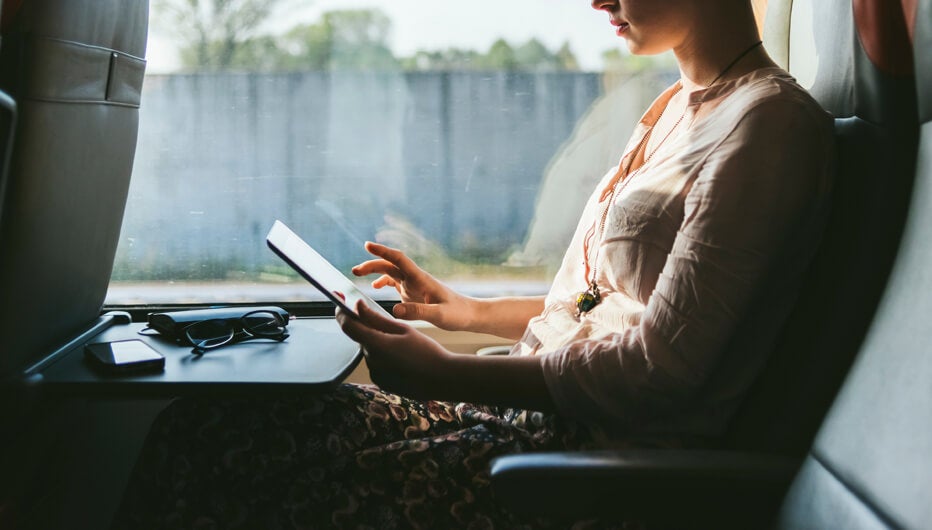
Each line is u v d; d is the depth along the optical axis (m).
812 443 0.88
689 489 0.86
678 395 0.99
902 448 0.71
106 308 1.74
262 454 1.08
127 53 1.34
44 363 1.14
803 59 1.27
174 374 1.11
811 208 0.98
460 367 1.05
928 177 0.80
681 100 1.26
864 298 0.94
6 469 1.16
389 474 1.08
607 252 1.15
